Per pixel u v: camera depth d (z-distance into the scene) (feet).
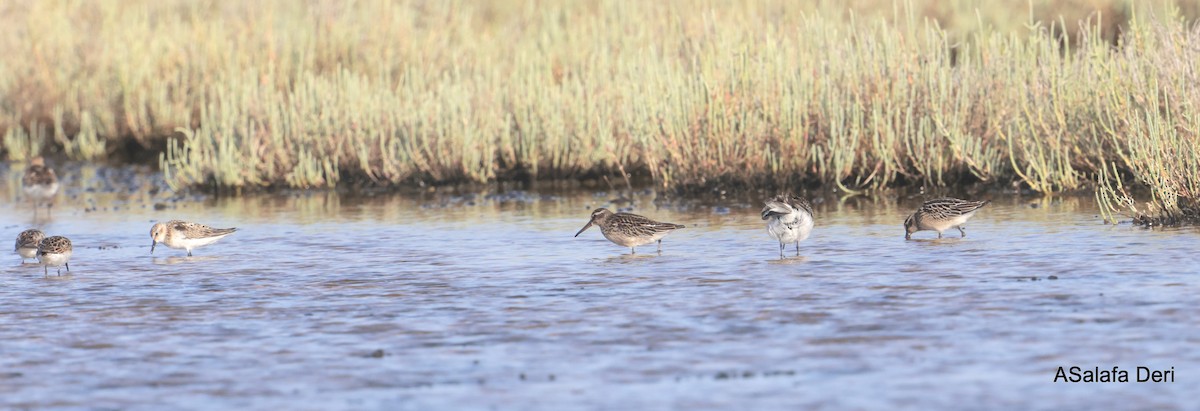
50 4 102.12
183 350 32.71
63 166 90.33
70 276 44.86
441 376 29.68
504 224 57.36
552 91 77.10
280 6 100.22
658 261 45.37
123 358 31.96
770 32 74.08
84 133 93.50
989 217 54.75
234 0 100.94
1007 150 65.98
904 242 48.32
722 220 56.54
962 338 31.96
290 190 74.49
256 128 79.41
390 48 90.99
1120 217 52.42
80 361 31.71
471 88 79.15
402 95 81.30
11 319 37.01
